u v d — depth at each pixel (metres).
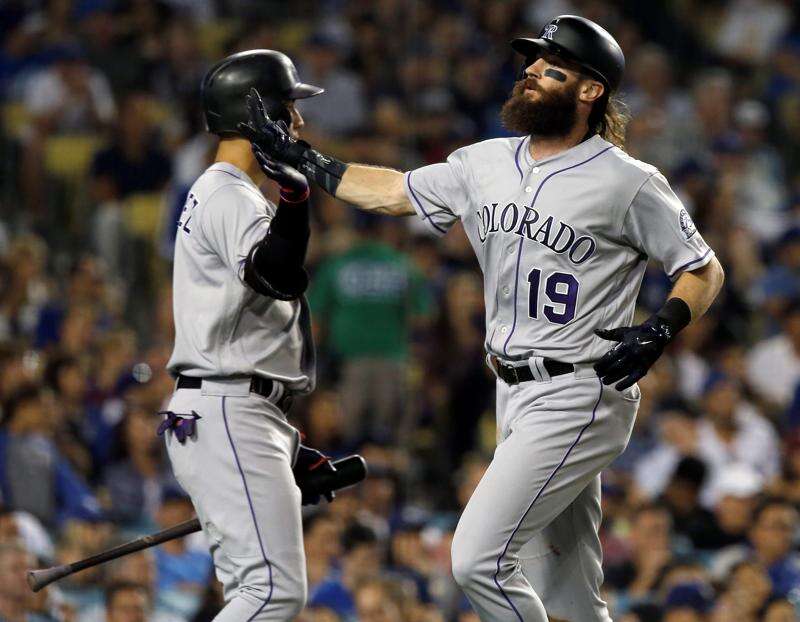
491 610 12.93
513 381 13.24
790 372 35.56
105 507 26.44
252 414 13.18
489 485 12.92
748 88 51.28
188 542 24.70
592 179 12.79
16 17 44.75
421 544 25.94
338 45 44.28
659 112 46.38
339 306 33.19
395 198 13.86
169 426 13.22
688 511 27.50
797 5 53.19
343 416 32.97
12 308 33.19
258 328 13.25
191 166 38.03
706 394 33.06
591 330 12.92
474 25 48.12
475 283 35.44
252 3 50.12
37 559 21.97
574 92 12.95
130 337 30.36
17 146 39.44
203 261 13.22
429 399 34.38
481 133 44.38
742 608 22.86
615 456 13.29
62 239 38.53
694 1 54.00
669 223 12.75
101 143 41.47
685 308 12.61
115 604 21.06
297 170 13.41
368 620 22.81
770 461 31.55
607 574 25.53
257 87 13.53
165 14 45.91
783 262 40.28
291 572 13.04
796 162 48.69
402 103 43.50
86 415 28.84
